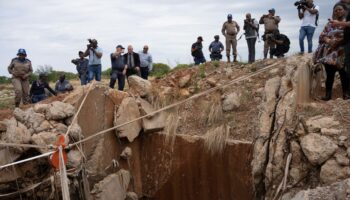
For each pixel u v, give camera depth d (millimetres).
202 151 10570
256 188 9141
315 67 10375
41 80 13609
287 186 8172
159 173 11266
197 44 16016
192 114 11672
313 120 8547
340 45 9336
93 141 10766
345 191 6246
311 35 12977
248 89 11758
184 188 10891
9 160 9703
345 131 8070
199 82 12609
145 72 14914
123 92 11656
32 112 10008
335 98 10461
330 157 7828
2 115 11141
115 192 10492
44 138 9570
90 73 14320
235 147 10008
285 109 9086
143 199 11523
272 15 13867
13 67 12688
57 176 9477
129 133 11125
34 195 10000
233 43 15250
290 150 8469
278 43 13555
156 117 11477
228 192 10180
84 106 10656
